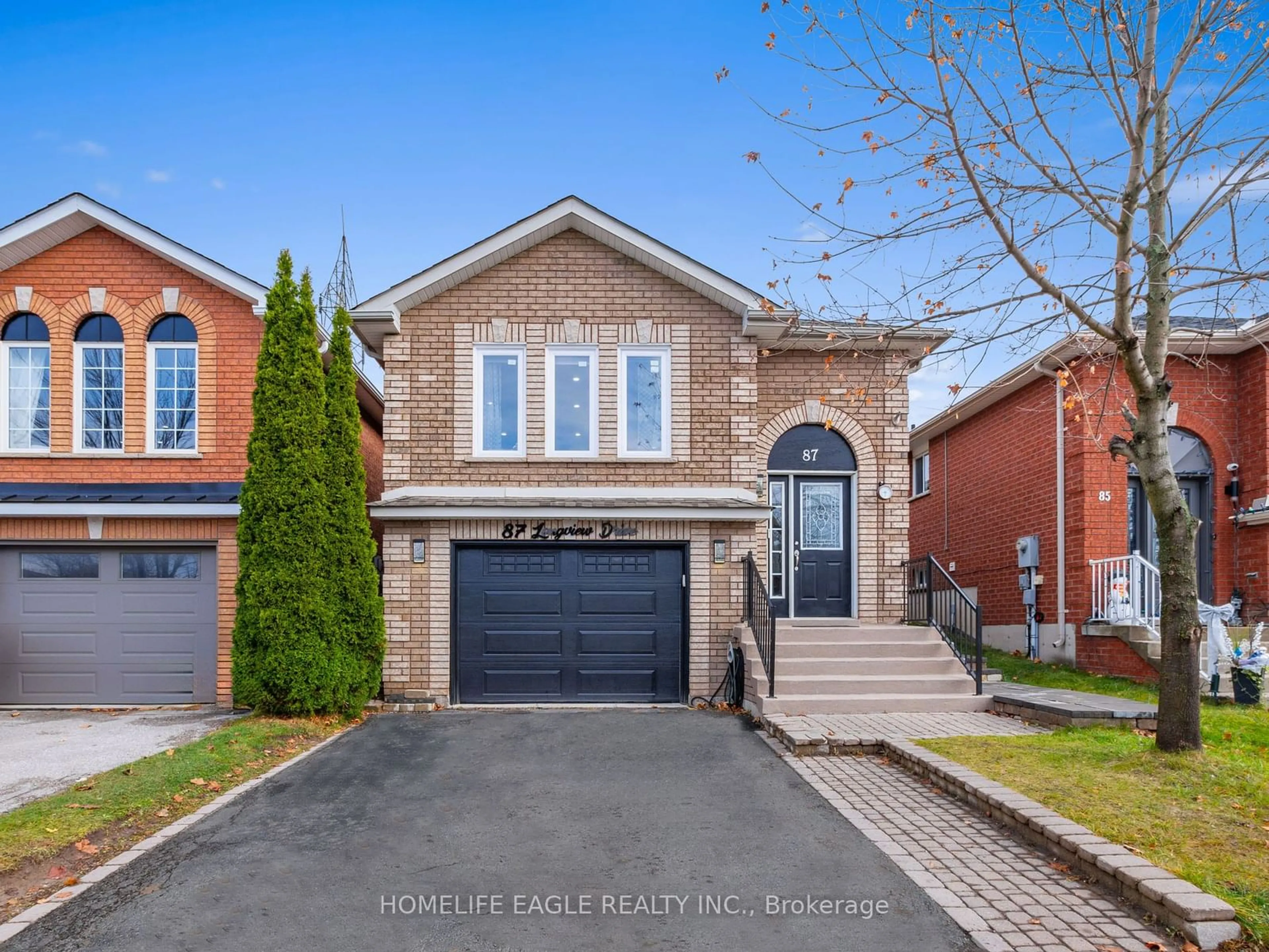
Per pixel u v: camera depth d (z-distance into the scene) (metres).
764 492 12.20
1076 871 5.16
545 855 5.58
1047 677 12.09
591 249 11.85
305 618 10.02
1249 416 13.10
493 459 11.54
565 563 11.48
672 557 11.54
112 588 11.64
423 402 11.62
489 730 9.48
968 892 4.89
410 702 11.02
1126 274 6.95
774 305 8.43
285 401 10.38
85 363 12.01
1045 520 14.18
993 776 6.68
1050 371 10.52
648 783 7.30
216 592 11.62
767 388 12.46
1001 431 15.86
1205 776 6.39
